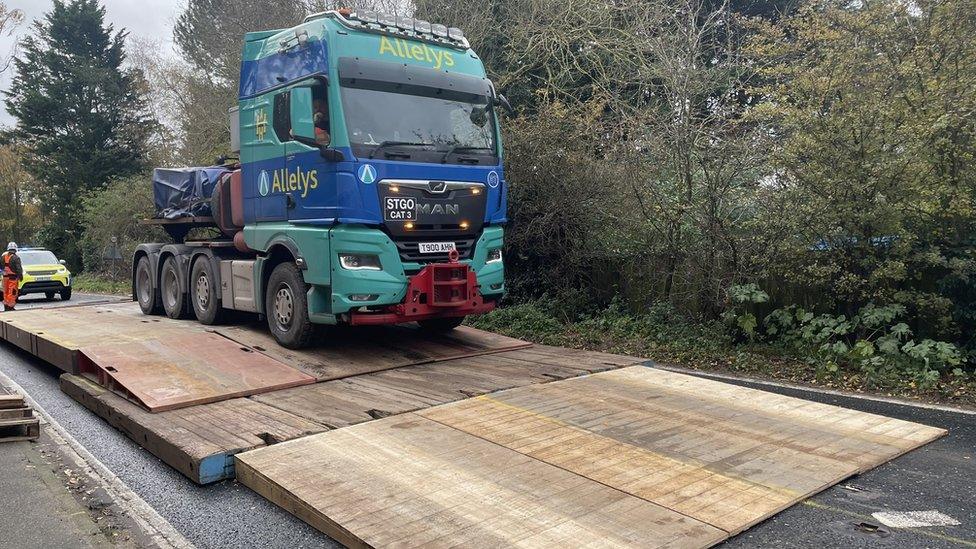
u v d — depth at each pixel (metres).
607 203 10.27
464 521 3.68
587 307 10.97
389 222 6.91
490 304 7.75
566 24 15.12
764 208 8.28
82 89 38.19
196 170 10.50
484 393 6.02
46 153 37.81
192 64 28.55
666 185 9.34
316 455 4.61
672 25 11.62
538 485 4.13
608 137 10.29
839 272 7.89
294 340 7.63
